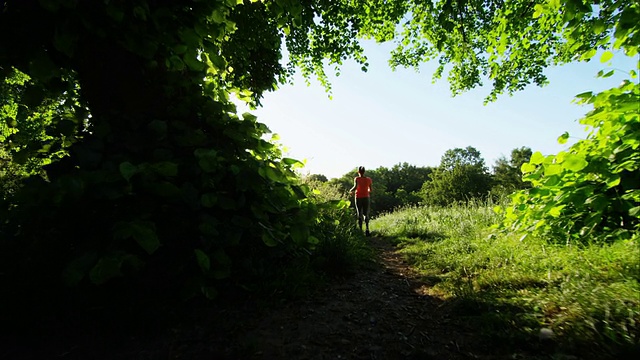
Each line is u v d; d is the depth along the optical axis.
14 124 3.55
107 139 2.61
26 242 2.28
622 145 3.49
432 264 4.20
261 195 3.11
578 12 2.84
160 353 1.92
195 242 2.59
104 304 2.26
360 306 2.83
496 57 7.52
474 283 3.10
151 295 2.38
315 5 7.08
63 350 1.93
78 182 2.14
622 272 2.42
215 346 2.02
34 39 2.51
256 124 3.46
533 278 2.80
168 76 3.05
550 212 3.83
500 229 5.10
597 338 1.71
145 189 2.41
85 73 2.94
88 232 2.33
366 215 8.65
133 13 2.51
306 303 2.81
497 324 2.14
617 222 3.39
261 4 5.22
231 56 5.86
